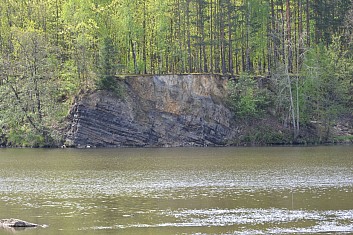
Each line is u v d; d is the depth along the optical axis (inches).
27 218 1636.3
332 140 4333.2
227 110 4338.1
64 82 4394.7
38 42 4347.9
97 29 4512.8
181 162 3031.5
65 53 4500.5
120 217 1636.3
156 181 2317.9
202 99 4347.9
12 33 4480.8
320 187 2118.6
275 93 4480.8
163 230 1481.3
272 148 3929.6
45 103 4308.6
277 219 1589.6
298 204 1795.0
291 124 4362.7
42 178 2455.7
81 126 4173.2
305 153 3484.3
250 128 4308.6
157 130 4271.7
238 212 1685.5
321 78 4365.2
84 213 1696.6
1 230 1499.8
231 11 4510.3
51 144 4197.8
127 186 2193.7
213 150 3821.4
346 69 4498.0
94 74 4313.5
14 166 2938.0
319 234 1430.9
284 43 4475.9
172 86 4382.4
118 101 4244.6
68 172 2655.0
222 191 2052.2
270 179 2333.9
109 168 2795.3
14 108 4308.6
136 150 3892.7
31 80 4308.6
